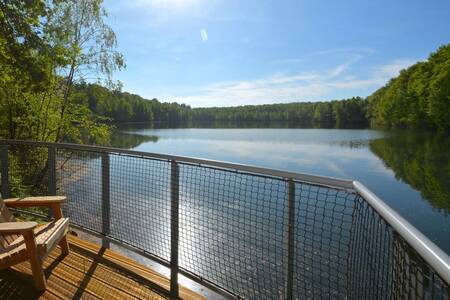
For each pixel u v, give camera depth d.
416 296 0.95
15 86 8.91
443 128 53.72
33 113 10.51
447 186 20.02
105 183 3.43
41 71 8.02
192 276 2.64
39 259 2.63
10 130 10.20
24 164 5.30
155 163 3.19
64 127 11.56
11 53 7.46
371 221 1.42
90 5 11.12
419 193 18.69
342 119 102.00
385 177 22.61
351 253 1.80
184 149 36.00
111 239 3.40
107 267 3.06
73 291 2.64
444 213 15.30
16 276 2.87
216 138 53.78
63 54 9.33
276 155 32.03
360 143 44.59
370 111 93.12
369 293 1.41
